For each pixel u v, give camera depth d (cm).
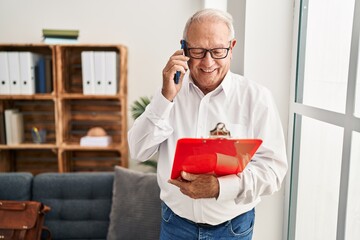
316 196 152
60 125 309
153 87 336
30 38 329
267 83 171
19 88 305
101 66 306
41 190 250
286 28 168
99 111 341
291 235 177
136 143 133
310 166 158
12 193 246
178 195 132
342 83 127
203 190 113
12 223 230
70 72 332
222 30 118
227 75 131
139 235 232
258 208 180
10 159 338
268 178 121
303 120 166
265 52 169
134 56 333
